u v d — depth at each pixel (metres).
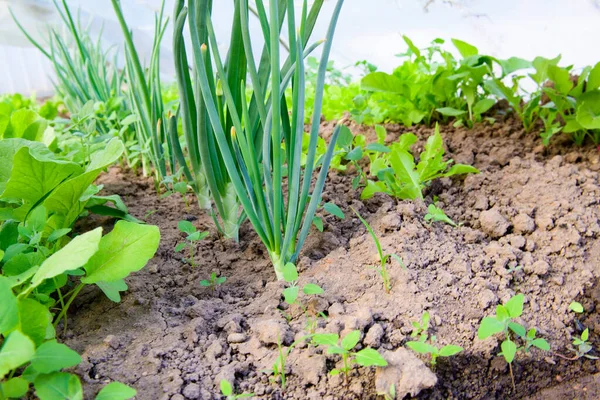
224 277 0.82
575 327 0.78
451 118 1.32
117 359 0.69
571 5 1.28
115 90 1.34
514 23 1.38
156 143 1.02
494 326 0.65
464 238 0.89
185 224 0.83
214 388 0.66
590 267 0.84
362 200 0.99
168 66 2.34
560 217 0.92
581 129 1.13
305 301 0.76
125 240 0.70
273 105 0.71
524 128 1.21
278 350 0.70
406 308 0.74
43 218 0.72
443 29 1.50
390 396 0.65
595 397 0.71
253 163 0.75
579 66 1.38
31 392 0.63
